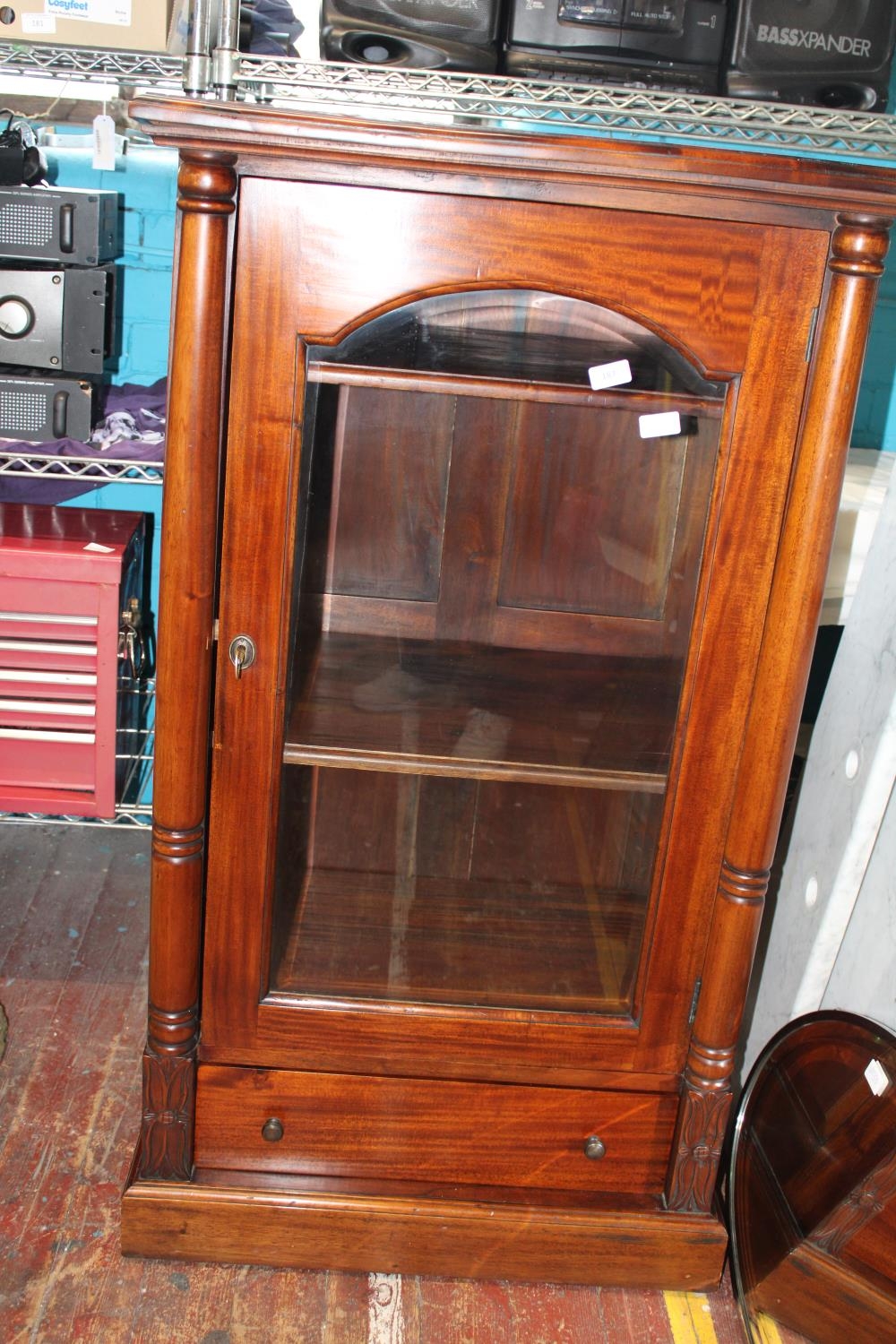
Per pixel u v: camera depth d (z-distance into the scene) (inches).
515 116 52.0
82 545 68.3
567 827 53.6
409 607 54.5
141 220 75.0
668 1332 52.4
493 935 54.1
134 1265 52.7
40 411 65.7
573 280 42.6
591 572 53.1
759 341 43.4
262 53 55.4
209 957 49.7
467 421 51.2
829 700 62.4
